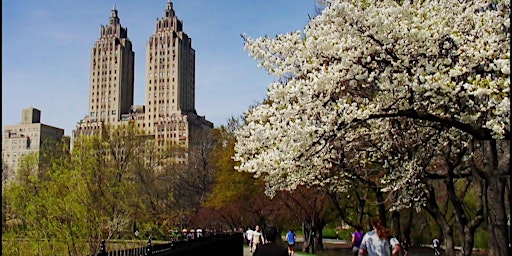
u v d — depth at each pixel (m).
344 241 57.53
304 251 35.34
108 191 22.45
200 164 52.56
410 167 15.20
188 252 15.10
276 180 17.08
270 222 43.53
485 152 14.55
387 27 10.23
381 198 20.52
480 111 10.60
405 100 10.78
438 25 10.59
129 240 22.22
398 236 21.69
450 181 16.30
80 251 20.11
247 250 35.38
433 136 15.11
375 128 15.04
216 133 45.22
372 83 11.40
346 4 10.63
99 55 113.50
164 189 51.19
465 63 10.24
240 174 37.59
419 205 17.67
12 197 19.78
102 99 111.50
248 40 12.22
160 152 51.84
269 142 11.45
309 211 35.12
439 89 10.24
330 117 10.61
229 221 51.22
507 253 13.90
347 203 33.88
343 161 17.23
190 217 51.38
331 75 10.70
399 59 10.56
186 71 114.62
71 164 23.20
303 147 11.02
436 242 31.28
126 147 42.53
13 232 19.16
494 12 10.81
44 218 19.61
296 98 12.06
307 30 12.51
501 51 10.45
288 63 11.97
